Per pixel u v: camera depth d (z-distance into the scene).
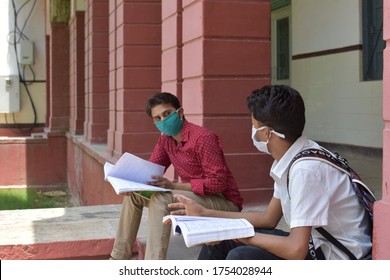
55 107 16.47
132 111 8.55
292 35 11.66
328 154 2.55
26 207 13.98
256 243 2.50
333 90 10.26
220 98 5.54
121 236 4.05
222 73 5.53
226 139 5.56
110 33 9.59
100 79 11.86
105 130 11.95
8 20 17.14
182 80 6.20
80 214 5.68
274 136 2.61
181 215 2.92
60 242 4.57
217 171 3.72
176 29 6.17
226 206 3.83
